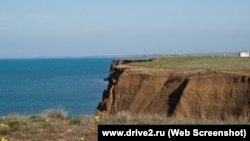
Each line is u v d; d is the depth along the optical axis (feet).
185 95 148.77
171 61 261.03
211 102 144.97
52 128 41.19
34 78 485.56
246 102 137.80
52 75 543.80
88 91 311.68
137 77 174.09
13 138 36.91
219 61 248.52
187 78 157.17
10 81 439.63
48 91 317.01
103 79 437.58
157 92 163.12
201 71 171.53
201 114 141.69
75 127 41.73
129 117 46.68
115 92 172.86
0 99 258.16
